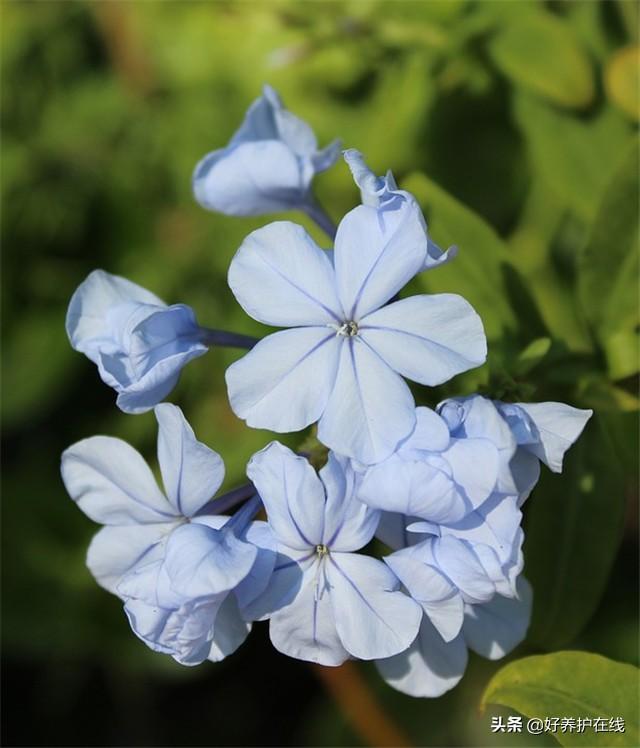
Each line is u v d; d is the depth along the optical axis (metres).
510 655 0.29
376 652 0.22
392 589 0.22
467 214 0.26
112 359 0.23
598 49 0.29
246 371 0.22
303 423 0.22
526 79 0.28
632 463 0.25
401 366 0.22
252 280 0.22
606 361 0.26
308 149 0.26
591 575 0.25
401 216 0.22
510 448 0.21
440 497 0.21
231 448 0.31
